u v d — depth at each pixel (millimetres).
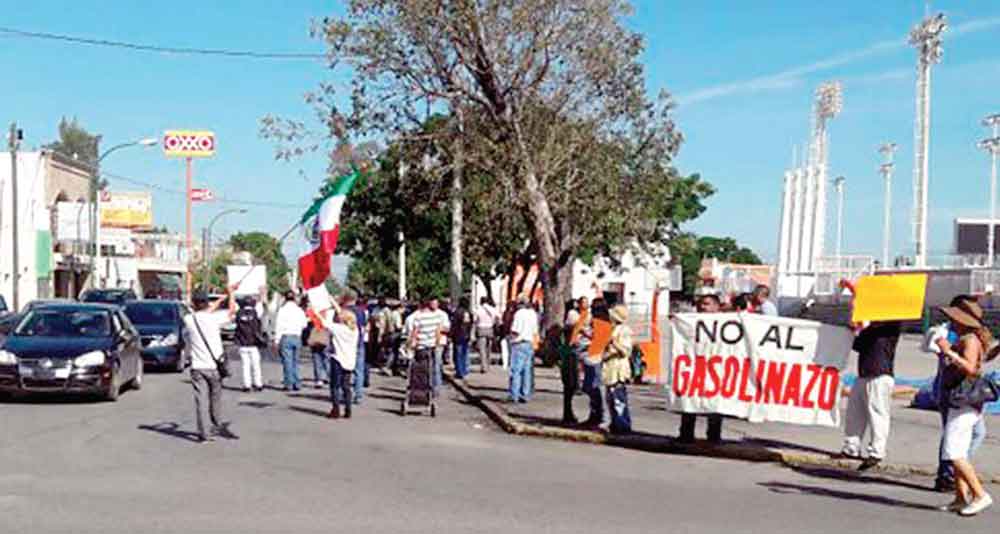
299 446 12961
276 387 21547
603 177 25453
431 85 23578
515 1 23016
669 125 25578
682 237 32406
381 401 19469
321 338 21094
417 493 9906
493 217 26203
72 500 9195
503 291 50750
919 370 28359
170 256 85938
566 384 15438
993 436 14609
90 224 47188
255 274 33906
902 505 10039
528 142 24453
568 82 24203
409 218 31484
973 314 9734
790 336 13000
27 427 14039
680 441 13547
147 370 24312
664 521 8906
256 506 9102
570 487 10523
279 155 23672
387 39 22609
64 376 16656
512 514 9008
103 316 18516
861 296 11852
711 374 13203
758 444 13664
